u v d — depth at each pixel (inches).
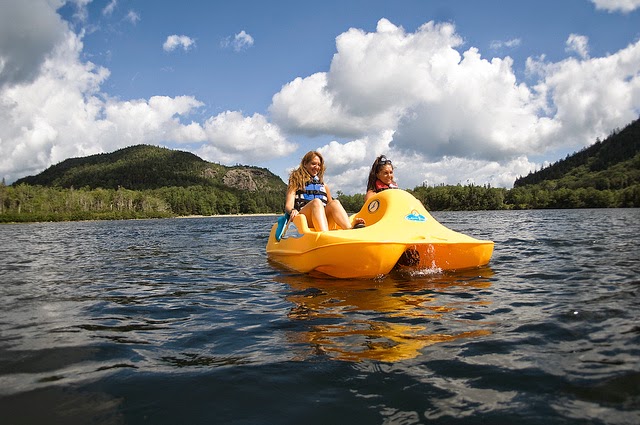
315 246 195.0
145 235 714.2
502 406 66.8
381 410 67.7
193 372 85.6
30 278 219.8
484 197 4195.4
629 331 100.2
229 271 231.3
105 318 132.3
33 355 97.8
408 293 154.1
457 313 123.6
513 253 272.4
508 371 79.8
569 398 68.0
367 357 90.2
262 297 157.3
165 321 127.3
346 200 4343.0
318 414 67.6
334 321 119.1
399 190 217.8
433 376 79.1
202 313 135.8
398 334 105.1
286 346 99.6
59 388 79.2
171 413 69.4
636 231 476.7
